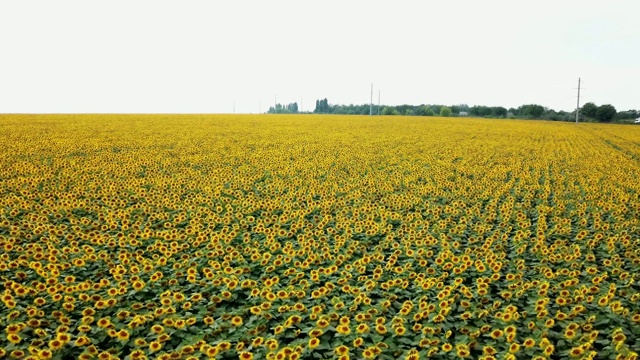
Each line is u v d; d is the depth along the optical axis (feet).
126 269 32.53
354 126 174.09
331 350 23.24
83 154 84.58
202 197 53.78
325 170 76.95
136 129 134.51
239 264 34.55
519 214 49.42
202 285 30.66
